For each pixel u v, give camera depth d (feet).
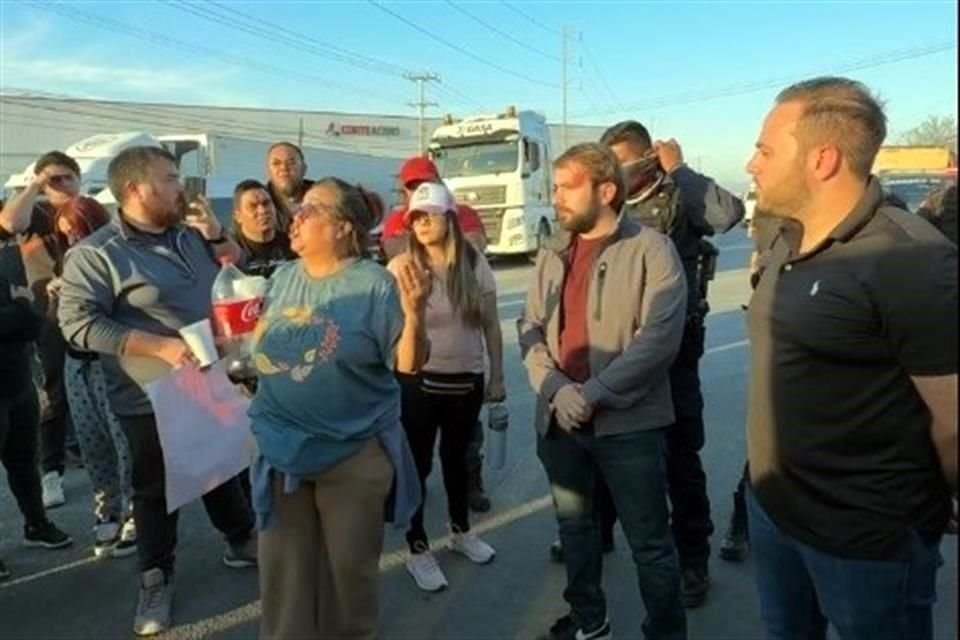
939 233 5.45
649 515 8.85
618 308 8.70
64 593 11.76
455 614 10.99
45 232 14.93
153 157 10.48
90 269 10.24
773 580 6.75
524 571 12.17
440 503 14.85
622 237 8.81
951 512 6.04
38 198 13.19
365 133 188.03
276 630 8.78
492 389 12.82
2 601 11.54
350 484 8.45
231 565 12.43
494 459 13.23
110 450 12.81
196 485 10.04
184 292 10.74
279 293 8.54
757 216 8.24
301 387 8.16
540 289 9.50
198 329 9.92
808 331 5.73
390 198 58.44
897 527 5.79
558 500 9.52
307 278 8.46
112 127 159.12
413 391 11.52
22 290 12.00
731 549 12.26
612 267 8.75
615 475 8.85
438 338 11.55
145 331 10.45
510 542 13.15
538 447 9.59
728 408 20.35
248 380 9.59
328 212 8.26
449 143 59.62
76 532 13.87
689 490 10.94
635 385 8.55
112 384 10.62
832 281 5.60
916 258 5.26
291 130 179.11
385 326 8.23
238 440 10.32
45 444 14.90
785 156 5.82
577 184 8.75
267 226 13.91
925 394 5.36
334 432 8.20
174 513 11.00
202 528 13.99
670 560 8.96
